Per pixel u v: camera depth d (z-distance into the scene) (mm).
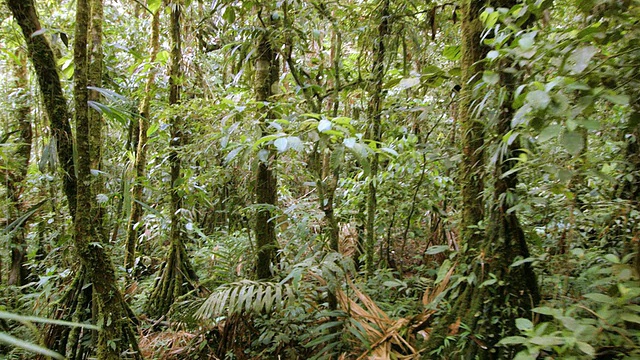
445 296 2484
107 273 2453
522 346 1893
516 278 2055
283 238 3820
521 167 1828
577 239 2393
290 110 3217
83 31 2293
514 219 2107
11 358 2736
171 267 4004
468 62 2357
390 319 2549
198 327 3133
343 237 4176
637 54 1438
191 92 4145
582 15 1902
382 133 3719
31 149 4617
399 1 3525
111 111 2514
